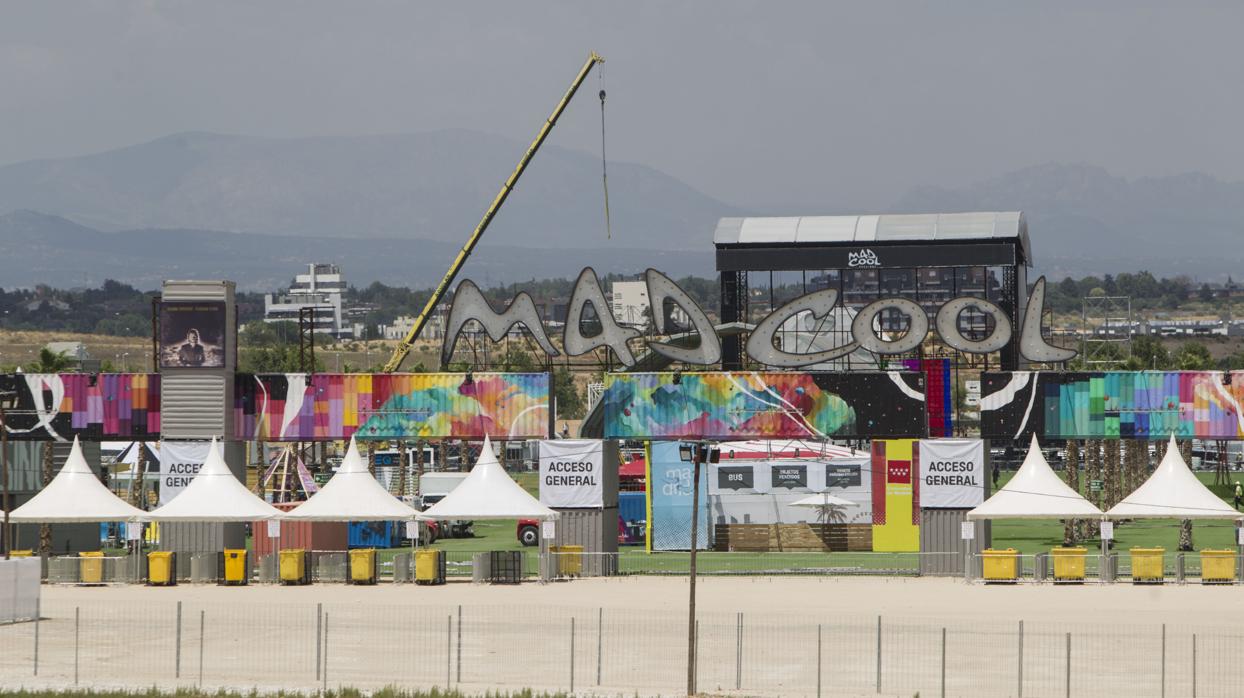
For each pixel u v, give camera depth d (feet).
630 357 388.98
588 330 393.09
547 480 379.35
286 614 299.38
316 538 425.28
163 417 391.45
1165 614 293.84
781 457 479.00
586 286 388.98
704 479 462.60
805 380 379.35
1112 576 352.90
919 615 293.02
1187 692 215.51
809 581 360.48
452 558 431.43
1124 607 305.32
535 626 278.46
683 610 301.43
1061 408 371.56
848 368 442.91
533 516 363.35
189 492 372.58
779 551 457.68
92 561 365.61
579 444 379.76
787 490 460.96
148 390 394.73
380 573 393.70
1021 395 372.58
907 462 433.89
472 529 549.54
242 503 371.15
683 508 463.01
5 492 333.62
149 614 301.22
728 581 362.53
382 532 479.00
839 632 269.44
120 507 372.58
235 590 351.05
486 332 395.14
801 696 213.66
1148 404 369.50
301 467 508.12
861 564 405.18
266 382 392.68
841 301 562.66
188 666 239.71
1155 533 519.19
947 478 370.12
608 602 317.01
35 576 293.84
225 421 390.01
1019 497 357.41
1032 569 378.73
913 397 376.68
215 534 384.88
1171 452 364.38
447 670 230.07
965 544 367.45
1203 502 355.36
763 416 379.76
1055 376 371.76
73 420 394.52
